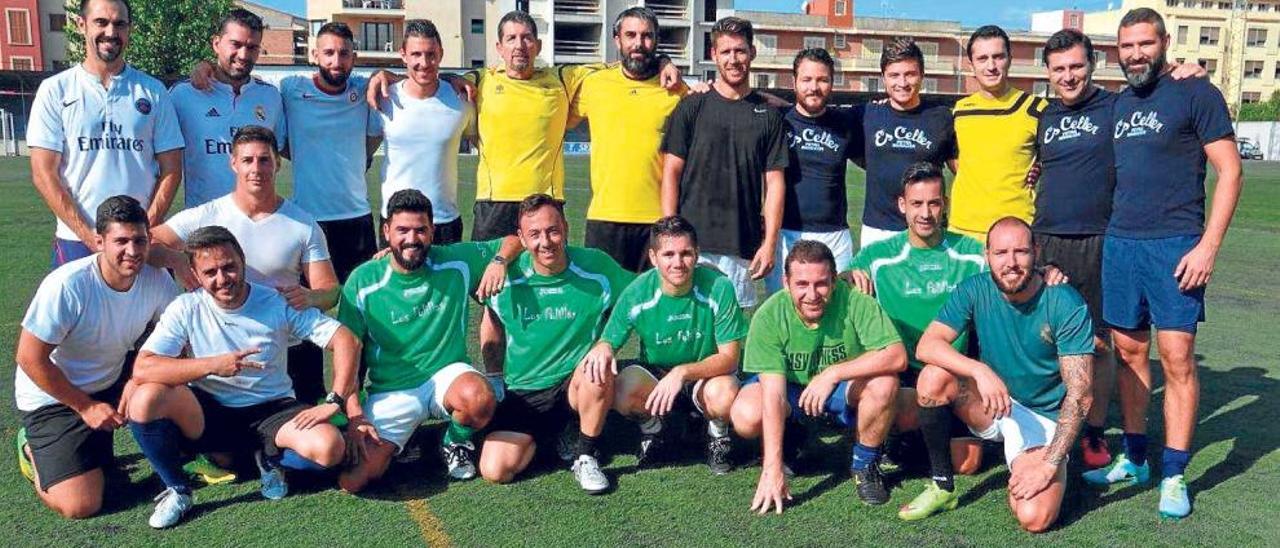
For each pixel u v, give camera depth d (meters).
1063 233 4.40
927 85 63.22
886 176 4.91
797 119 4.95
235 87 4.83
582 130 38.38
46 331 3.60
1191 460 4.32
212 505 3.80
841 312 3.96
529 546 3.42
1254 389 5.45
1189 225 3.80
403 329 4.12
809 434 4.75
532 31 5.05
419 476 4.14
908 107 4.88
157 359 3.62
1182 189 3.80
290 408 3.93
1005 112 4.65
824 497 3.92
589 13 50.28
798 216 5.00
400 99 5.03
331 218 5.03
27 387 3.77
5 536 3.48
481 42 49.09
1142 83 3.85
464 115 5.13
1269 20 70.25
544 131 5.16
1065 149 4.36
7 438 4.46
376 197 16.05
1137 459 4.07
